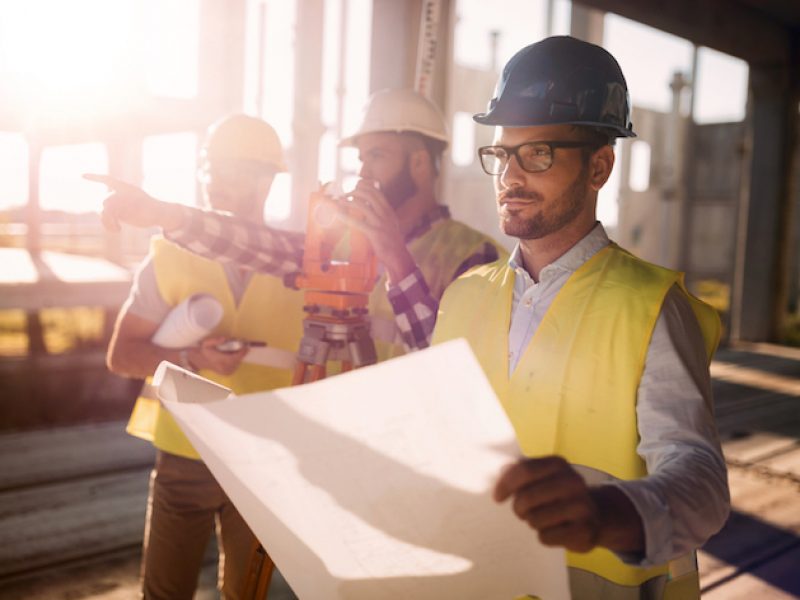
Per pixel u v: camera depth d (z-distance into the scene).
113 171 8.32
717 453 0.87
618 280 1.02
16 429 4.67
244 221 1.66
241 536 1.88
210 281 1.91
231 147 1.87
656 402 0.93
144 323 1.91
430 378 0.62
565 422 1.00
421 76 2.65
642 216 17.22
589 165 1.05
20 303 5.66
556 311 1.04
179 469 1.83
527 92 1.03
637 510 0.70
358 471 0.72
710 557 3.29
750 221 11.11
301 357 1.46
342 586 0.87
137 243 9.77
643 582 0.99
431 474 0.70
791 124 10.81
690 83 15.91
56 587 2.78
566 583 0.75
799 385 7.61
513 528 0.73
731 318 11.09
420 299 1.39
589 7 7.45
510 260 1.16
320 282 1.45
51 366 5.55
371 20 4.65
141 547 3.16
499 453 0.66
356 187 1.43
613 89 1.05
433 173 1.91
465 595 0.85
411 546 0.78
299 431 0.70
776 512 3.87
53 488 3.78
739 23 9.58
